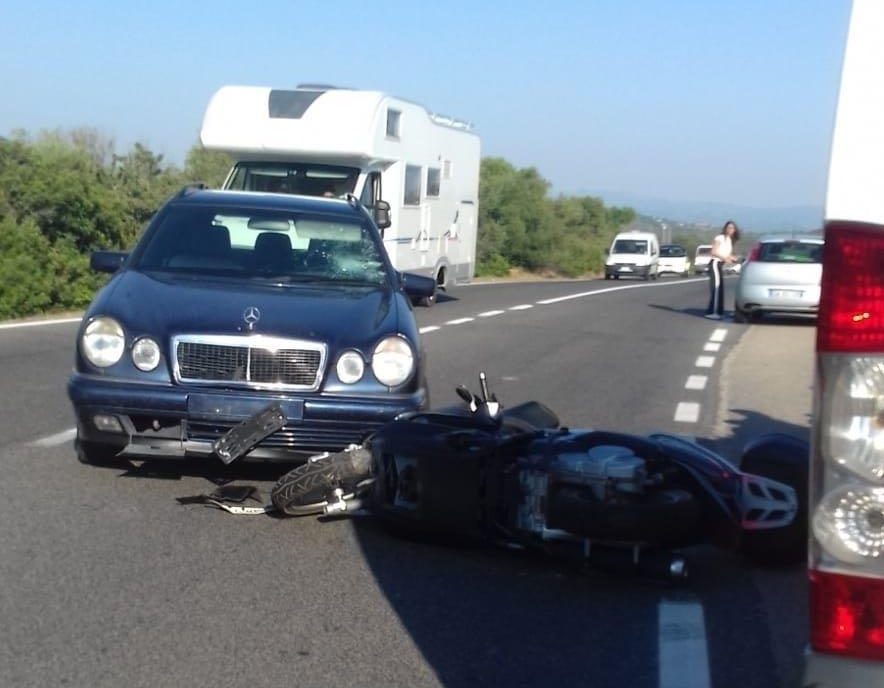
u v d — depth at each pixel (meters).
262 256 9.26
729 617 6.18
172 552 6.83
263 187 21.27
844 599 2.87
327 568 6.71
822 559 2.89
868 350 2.81
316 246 9.41
